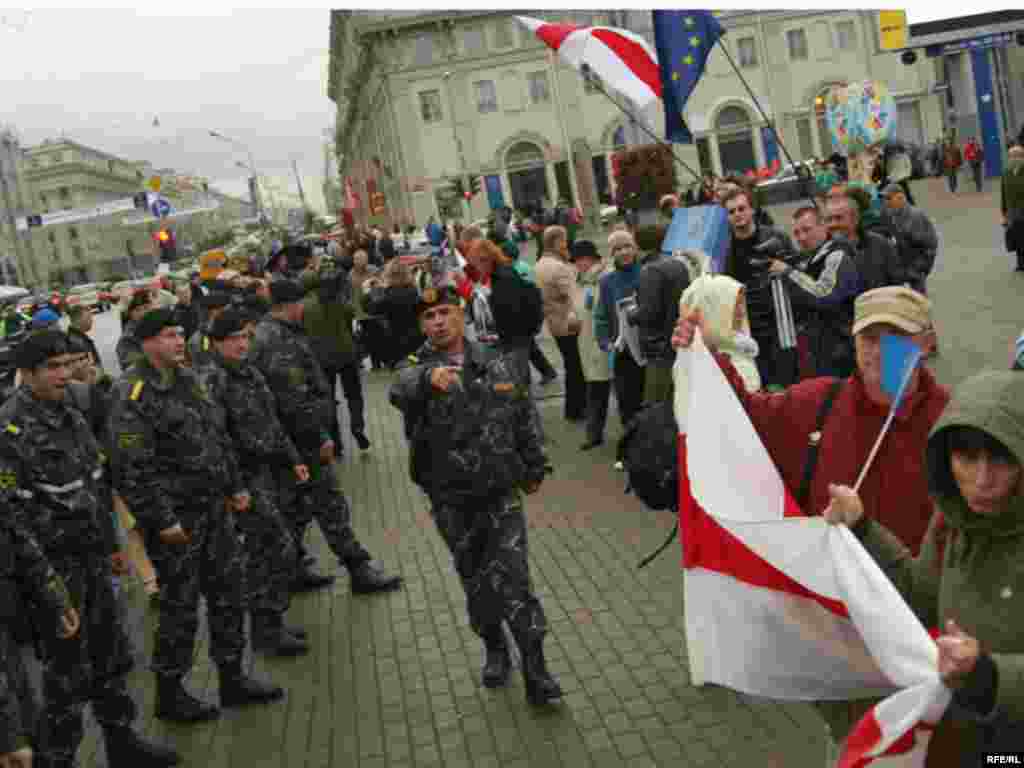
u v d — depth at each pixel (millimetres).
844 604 2762
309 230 75625
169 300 10719
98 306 46844
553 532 8094
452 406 5227
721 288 4836
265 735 5391
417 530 8727
